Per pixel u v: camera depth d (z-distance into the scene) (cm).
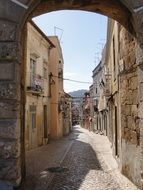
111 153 1898
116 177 1138
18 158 761
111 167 1366
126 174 1124
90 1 934
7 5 760
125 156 1140
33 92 2158
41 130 2519
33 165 1416
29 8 782
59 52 3428
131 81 1046
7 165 739
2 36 755
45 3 925
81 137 3744
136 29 779
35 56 2288
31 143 2181
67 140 3181
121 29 1205
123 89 1181
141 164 786
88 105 6150
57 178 1131
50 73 2947
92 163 1495
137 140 962
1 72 750
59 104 3484
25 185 930
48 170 1285
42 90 2425
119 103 1318
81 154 1875
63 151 2048
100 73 3972
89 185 1014
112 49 1814
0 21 758
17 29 760
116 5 916
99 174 1202
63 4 952
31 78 2153
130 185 999
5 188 727
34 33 2231
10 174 740
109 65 2219
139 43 775
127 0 771
